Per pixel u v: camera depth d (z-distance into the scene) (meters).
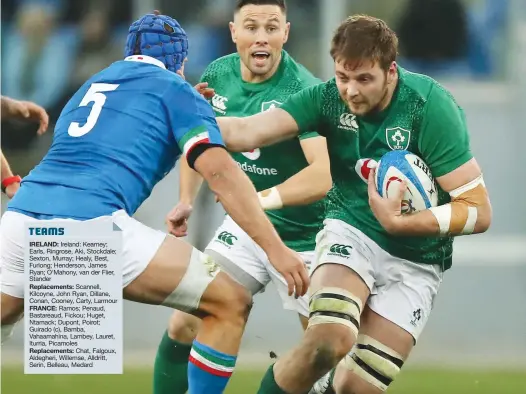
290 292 15.19
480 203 16.06
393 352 16.94
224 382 15.97
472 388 25.73
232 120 16.86
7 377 26.97
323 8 35.94
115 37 37.41
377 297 17.14
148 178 15.66
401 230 15.87
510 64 37.94
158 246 15.33
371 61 15.45
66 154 15.55
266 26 19.48
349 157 16.77
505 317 35.22
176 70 16.75
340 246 16.98
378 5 37.72
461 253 35.56
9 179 19.19
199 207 34.41
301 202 18.36
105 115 15.69
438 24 37.94
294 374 15.90
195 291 15.45
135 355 31.42
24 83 36.94
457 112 16.23
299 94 16.84
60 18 37.31
